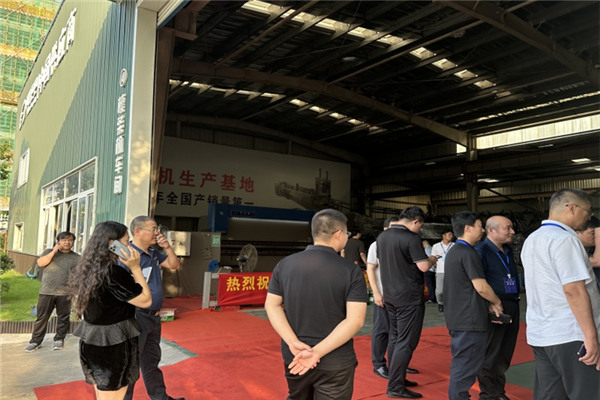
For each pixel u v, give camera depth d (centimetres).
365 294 200
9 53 2959
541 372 238
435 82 1339
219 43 1136
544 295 229
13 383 385
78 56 1110
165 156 1644
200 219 1323
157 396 313
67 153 1157
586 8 942
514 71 1182
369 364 441
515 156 1617
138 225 307
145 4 716
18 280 1155
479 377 328
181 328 613
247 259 930
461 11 864
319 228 209
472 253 292
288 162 1933
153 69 735
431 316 766
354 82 1381
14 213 1986
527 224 1891
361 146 2133
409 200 2417
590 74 1138
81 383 386
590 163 1661
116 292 232
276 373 407
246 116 1761
